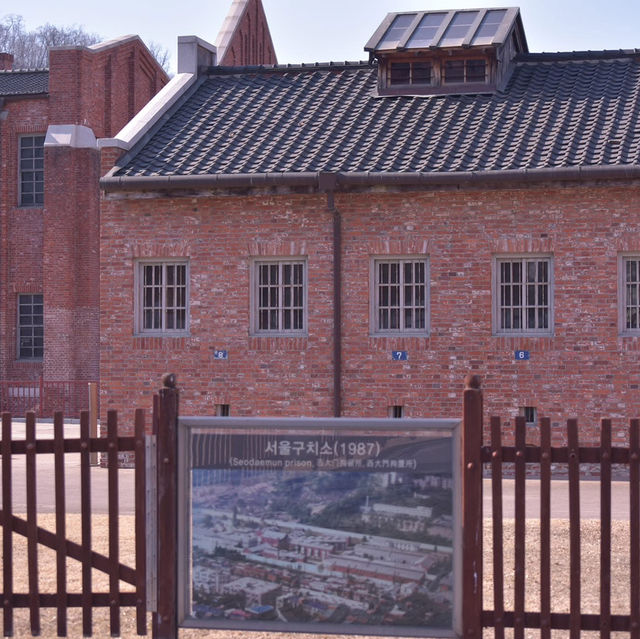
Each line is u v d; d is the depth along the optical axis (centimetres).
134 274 1889
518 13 2123
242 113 2070
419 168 1759
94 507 1441
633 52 2064
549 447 720
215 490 748
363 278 1797
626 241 1706
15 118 3225
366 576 729
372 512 731
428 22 2125
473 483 718
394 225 1786
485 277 1755
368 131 1930
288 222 1823
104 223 1894
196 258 1859
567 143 1778
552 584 981
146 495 761
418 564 723
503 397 1745
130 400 1884
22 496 1571
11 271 3222
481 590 723
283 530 739
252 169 1825
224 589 744
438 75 2022
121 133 1966
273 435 743
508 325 1762
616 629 716
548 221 1733
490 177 1711
